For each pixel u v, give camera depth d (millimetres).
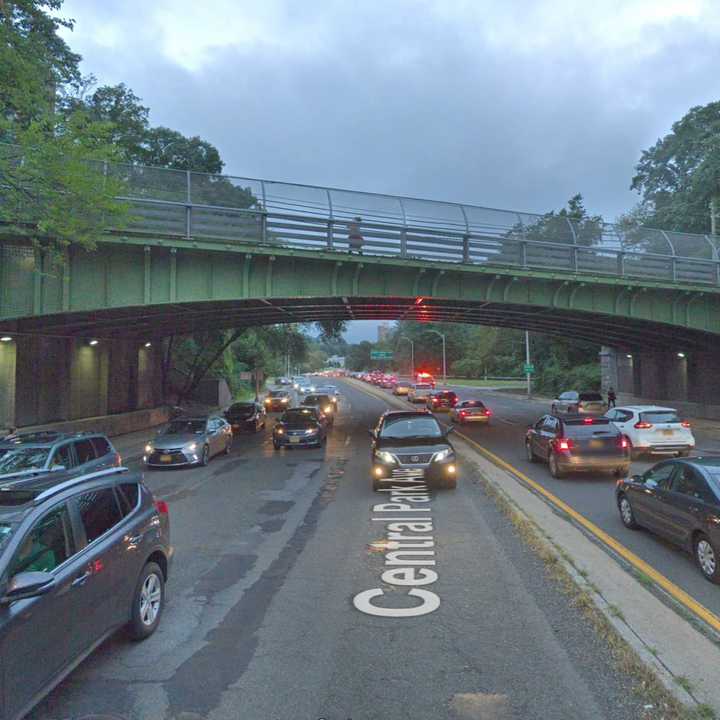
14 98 12586
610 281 25766
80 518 4766
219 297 20672
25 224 15969
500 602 6043
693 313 28156
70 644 4207
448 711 4062
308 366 196375
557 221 25766
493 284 25047
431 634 5320
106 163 16859
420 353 128625
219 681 4523
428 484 12430
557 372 65812
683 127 56938
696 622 5492
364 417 37250
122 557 5023
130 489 5793
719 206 43469
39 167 12570
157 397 38188
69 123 13195
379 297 23562
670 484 7859
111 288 19062
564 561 7062
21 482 6465
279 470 16219
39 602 3855
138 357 33625
